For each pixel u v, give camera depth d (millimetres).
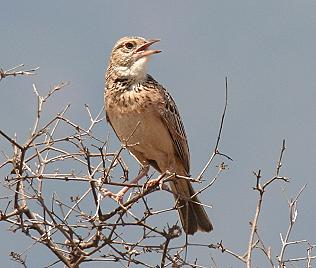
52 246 12734
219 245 12188
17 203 12680
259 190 11797
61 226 12391
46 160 12656
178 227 12383
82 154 12789
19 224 12531
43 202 12250
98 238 12883
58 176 12273
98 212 12547
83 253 12688
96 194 12594
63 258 12773
